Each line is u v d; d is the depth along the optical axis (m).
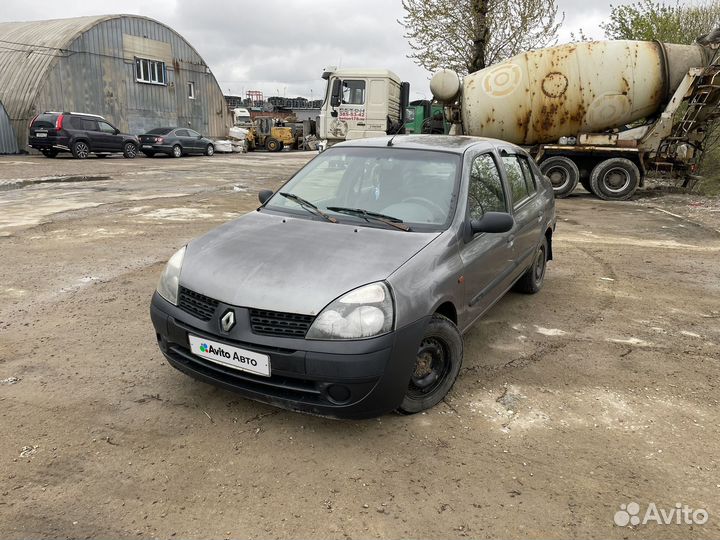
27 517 2.40
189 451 2.91
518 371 3.97
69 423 3.14
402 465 2.83
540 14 19.28
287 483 2.68
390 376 2.90
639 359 4.23
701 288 6.14
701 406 3.52
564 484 2.71
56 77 27.25
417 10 19.92
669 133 13.01
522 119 13.46
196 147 29.19
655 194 14.38
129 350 4.14
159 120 33.97
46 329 4.53
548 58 13.06
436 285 3.20
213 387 3.59
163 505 2.51
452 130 14.81
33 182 14.09
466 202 3.79
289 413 3.29
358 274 2.99
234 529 2.37
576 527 2.43
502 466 2.85
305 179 4.35
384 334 2.85
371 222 3.68
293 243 3.36
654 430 3.22
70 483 2.63
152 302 3.43
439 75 13.98
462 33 19.69
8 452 2.86
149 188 13.95
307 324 2.83
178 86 35.31
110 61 30.25
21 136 26.44
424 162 4.09
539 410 3.42
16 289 5.55
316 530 2.38
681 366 4.12
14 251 7.07
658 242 8.55
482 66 20.05
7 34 30.33
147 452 2.89
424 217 3.69
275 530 2.37
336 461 2.85
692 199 13.30
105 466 2.77
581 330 4.82
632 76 12.69
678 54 12.70
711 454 3.00
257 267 3.11
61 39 27.59
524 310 5.31
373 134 15.19
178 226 8.91
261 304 2.89
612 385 3.79
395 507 2.53
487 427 3.21
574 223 10.18
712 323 5.05
